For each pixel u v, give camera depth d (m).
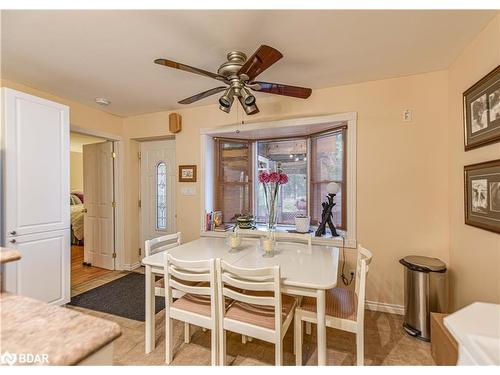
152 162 3.91
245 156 3.52
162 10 1.49
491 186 1.60
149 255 2.15
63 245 2.51
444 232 2.27
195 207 3.35
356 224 2.56
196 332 2.16
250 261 1.89
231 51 1.95
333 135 2.92
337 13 1.51
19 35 1.74
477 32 1.70
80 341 0.67
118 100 3.08
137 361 1.80
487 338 0.72
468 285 1.92
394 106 2.43
